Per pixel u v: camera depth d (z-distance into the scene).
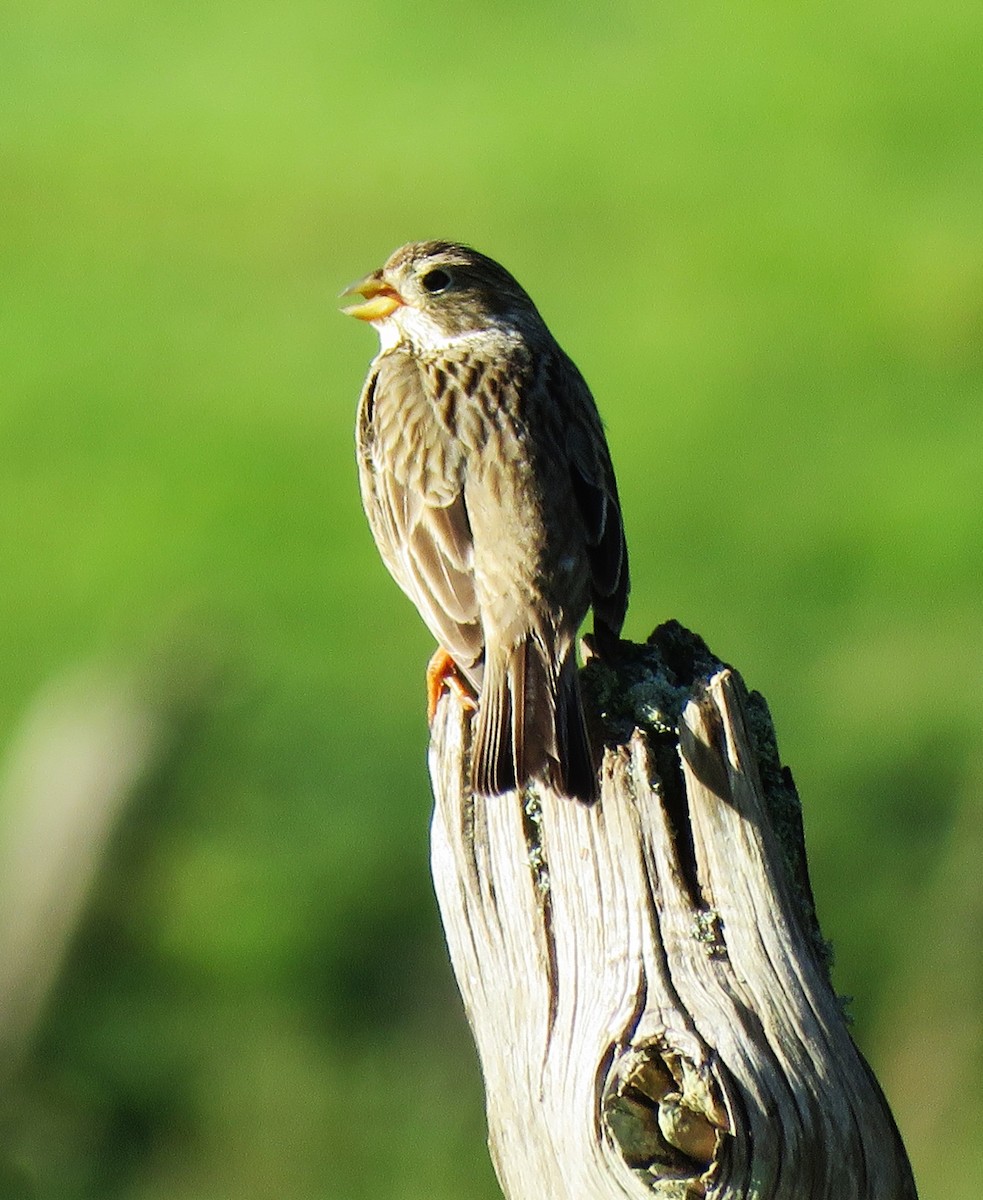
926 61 32.53
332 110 33.50
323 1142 13.01
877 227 27.91
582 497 7.46
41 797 12.59
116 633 19.38
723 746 5.84
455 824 6.24
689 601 19.97
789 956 5.80
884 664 18.44
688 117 31.44
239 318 26.94
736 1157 5.57
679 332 25.86
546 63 34.06
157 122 33.72
